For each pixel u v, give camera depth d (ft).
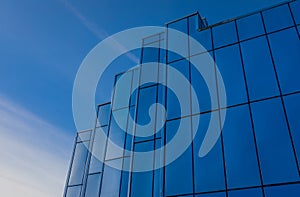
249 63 50.21
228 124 46.32
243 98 47.32
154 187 50.62
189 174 45.11
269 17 53.62
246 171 40.70
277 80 45.78
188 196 43.16
